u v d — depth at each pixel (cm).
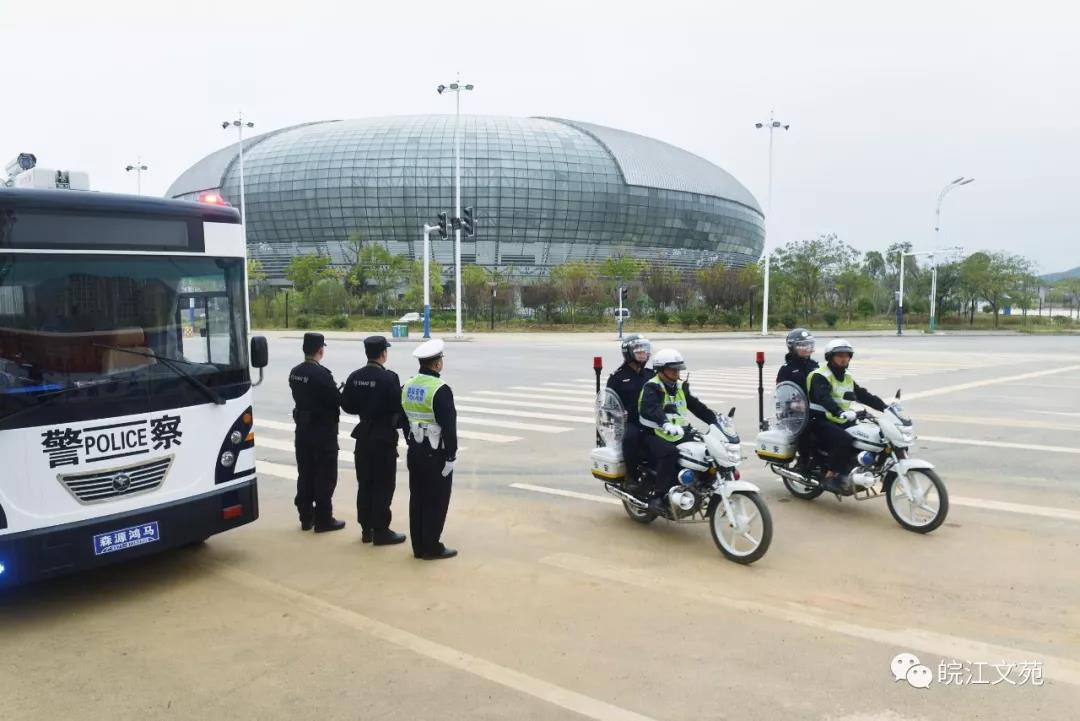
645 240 8806
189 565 583
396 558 594
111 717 362
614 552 602
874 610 480
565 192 8169
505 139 8269
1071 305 8144
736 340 3969
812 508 727
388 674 400
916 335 4959
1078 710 359
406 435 594
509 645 432
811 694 374
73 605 505
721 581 535
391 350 3084
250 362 600
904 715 355
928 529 641
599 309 5275
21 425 461
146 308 521
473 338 4053
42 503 469
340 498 801
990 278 6200
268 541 646
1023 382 1825
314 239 8262
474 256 8169
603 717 354
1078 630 448
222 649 434
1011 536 633
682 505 603
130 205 513
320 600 507
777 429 746
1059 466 898
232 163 8556
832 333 5109
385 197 7975
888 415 660
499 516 710
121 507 504
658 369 630
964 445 1027
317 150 8200
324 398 666
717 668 402
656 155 9200
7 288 459
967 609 480
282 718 358
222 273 568
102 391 495
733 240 9862
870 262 7325
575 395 1587
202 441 550
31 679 402
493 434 1139
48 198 476
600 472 679
